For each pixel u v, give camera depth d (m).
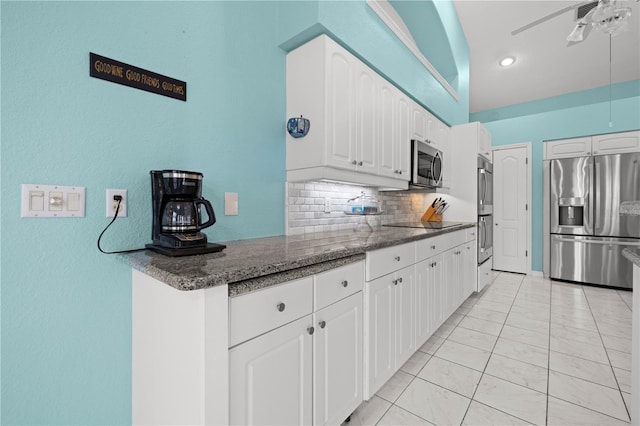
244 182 1.64
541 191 4.34
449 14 3.06
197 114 1.42
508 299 3.29
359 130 1.92
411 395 1.63
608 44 3.40
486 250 3.52
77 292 1.06
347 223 2.42
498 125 4.70
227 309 0.83
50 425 1.01
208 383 0.78
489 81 4.34
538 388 1.68
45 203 0.99
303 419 1.08
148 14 1.24
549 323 2.61
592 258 3.71
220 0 1.51
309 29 1.65
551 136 4.26
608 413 1.47
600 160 3.63
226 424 0.82
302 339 1.08
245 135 1.64
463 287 2.90
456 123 3.56
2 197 0.91
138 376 1.13
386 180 2.28
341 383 1.28
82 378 1.07
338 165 1.75
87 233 1.08
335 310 1.25
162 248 1.13
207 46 1.46
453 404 1.55
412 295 1.89
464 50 3.68
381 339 1.55
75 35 1.05
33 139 0.97
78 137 1.06
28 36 0.95
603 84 3.99
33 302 0.97
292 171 1.84
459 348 2.16
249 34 1.65
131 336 1.18
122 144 1.17
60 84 1.02
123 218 1.17
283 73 1.85
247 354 0.89
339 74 1.76
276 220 1.83
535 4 3.03
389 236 1.85
